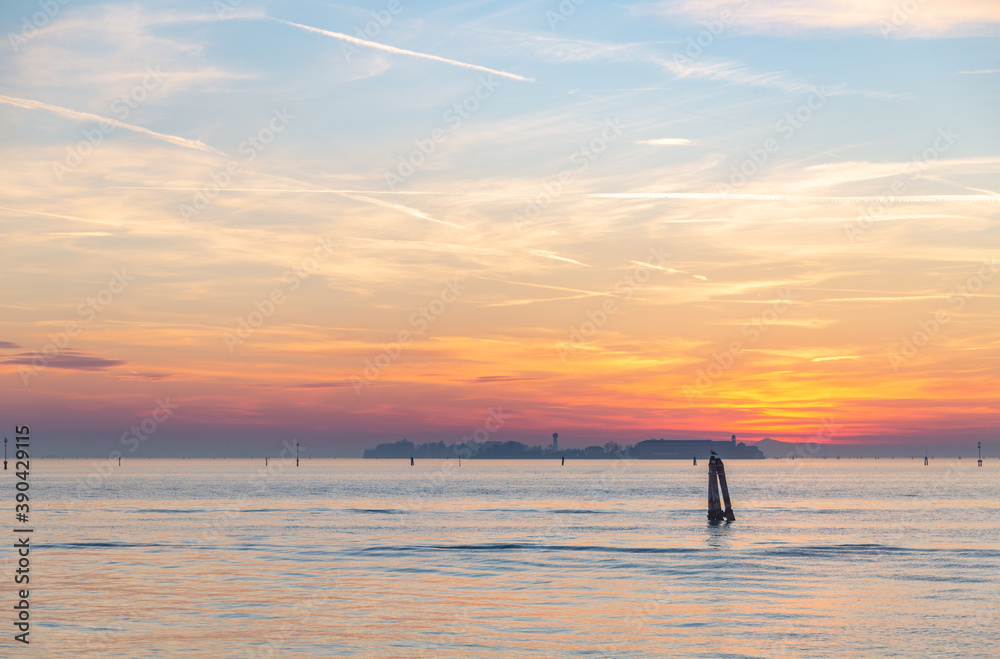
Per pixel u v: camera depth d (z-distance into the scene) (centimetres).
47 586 3762
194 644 2720
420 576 4062
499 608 3288
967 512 8444
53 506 9544
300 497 11781
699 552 4966
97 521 7338
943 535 6019
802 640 2797
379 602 3403
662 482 18775
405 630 2916
